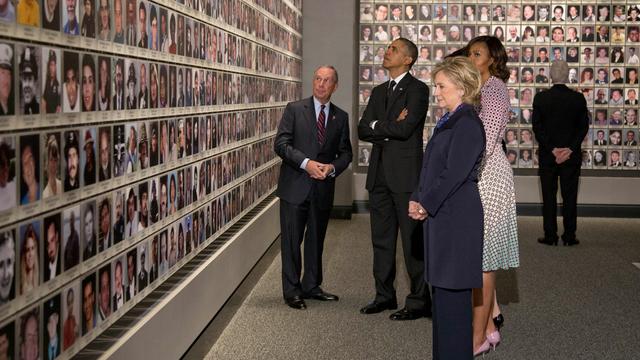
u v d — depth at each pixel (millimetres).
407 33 10289
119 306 3180
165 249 3865
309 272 5863
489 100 4387
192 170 4402
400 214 5285
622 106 10367
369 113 5414
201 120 4590
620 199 10375
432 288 3898
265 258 6875
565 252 7957
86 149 2750
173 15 3881
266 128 7262
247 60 6137
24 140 2281
